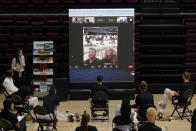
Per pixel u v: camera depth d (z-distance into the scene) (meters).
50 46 14.20
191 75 15.98
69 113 12.64
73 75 14.56
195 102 14.30
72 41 14.41
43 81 14.47
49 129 10.90
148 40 16.31
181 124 11.44
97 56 14.48
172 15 15.88
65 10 15.94
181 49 16.27
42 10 15.87
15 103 11.20
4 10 15.89
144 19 16.27
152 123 7.27
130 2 16.17
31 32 16.11
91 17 14.34
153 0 16.08
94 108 11.58
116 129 8.87
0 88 16.05
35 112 9.87
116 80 14.59
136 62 16.19
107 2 16.22
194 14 15.84
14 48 15.98
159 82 16.14
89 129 7.44
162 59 16.30
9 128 8.42
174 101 11.76
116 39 14.44
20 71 14.46
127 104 8.80
